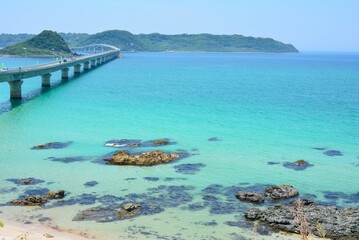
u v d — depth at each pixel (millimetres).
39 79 122562
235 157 39656
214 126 53281
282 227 24688
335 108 69812
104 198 29250
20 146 42781
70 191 30469
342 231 23906
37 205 27859
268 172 35500
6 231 23359
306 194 30766
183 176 34062
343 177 34500
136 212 26922
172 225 25312
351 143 45406
